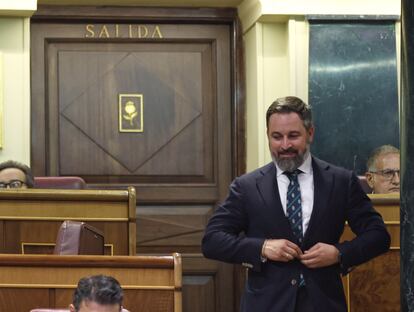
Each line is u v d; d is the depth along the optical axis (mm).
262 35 11188
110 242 8172
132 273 6617
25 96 10984
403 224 6043
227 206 6754
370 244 6570
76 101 11633
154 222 11719
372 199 8016
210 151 11812
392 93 11102
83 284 5281
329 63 11023
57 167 11570
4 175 9578
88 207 8156
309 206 6645
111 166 11656
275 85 11203
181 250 11750
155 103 11766
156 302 6613
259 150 11117
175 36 11789
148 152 11719
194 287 11672
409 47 5957
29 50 11070
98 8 11586
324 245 6477
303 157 6648
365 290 8008
